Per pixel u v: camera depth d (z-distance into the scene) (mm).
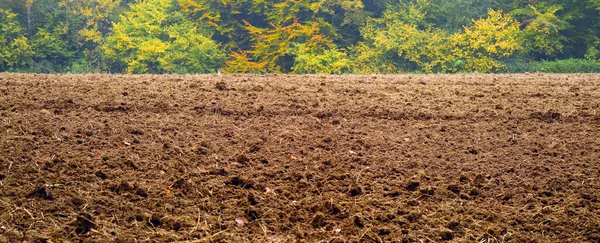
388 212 4086
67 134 5320
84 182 4324
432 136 5703
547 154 5270
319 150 5230
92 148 5027
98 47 30781
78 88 7336
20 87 7324
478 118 6371
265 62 24859
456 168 4898
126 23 29453
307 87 7875
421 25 30469
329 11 29234
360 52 28250
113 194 4176
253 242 3646
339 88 7820
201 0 29953
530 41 27172
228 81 8344
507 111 6637
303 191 4402
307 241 3689
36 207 3893
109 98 6723
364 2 32250
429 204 4250
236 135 5559
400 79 9164
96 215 3891
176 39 27844
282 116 6242
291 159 4996
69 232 3625
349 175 4680
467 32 25641
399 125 6062
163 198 4164
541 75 10633
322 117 6305
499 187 4547
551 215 4105
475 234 3846
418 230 3861
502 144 5512
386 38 27062
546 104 7086
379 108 6648
